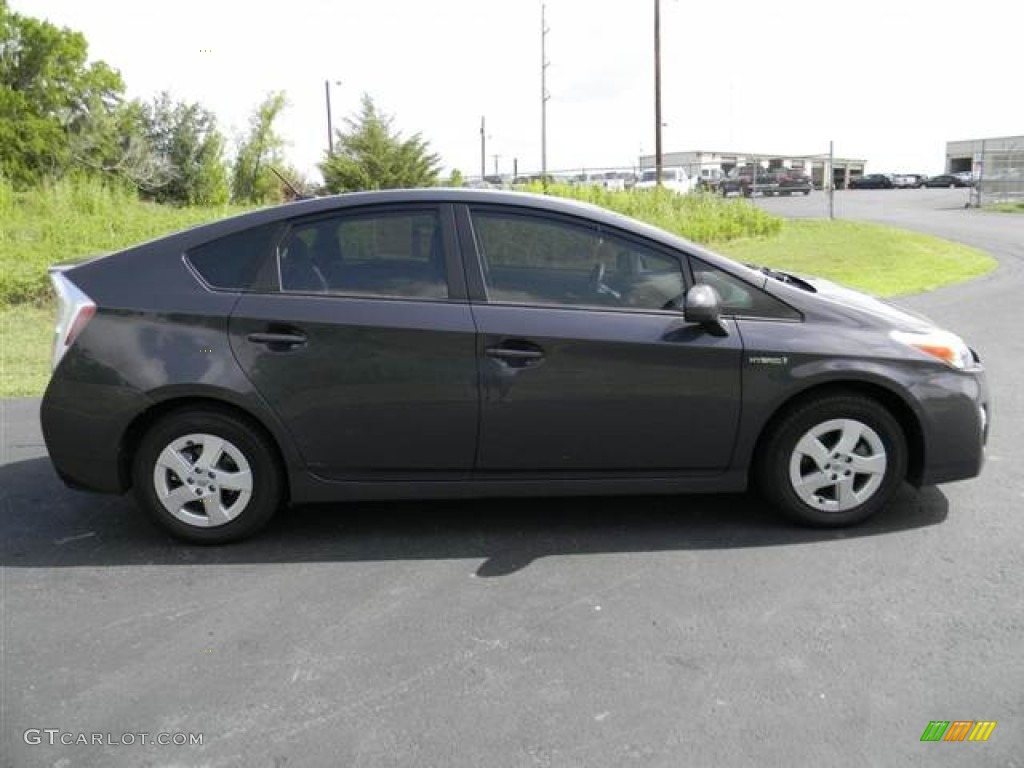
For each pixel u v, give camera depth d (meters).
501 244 4.10
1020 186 34.09
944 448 4.15
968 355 4.26
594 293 4.09
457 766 2.55
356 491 4.14
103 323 4.05
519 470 4.12
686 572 3.80
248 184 32.22
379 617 3.46
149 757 2.62
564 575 3.80
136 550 4.18
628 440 4.07
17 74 23.44
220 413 4.07
